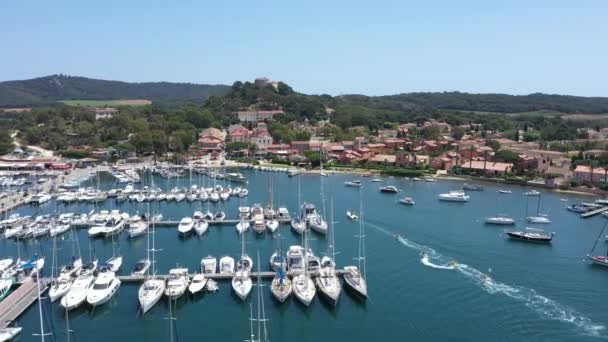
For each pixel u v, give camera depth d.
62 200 196.38
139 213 175.38
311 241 143.50
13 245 140.12
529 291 107.25
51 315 93.94
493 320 93.94
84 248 136.75
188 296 102.25
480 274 117.19
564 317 95.06
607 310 98.31
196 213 166.00
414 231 156.38
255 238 146.38
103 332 88.62
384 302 101.50
